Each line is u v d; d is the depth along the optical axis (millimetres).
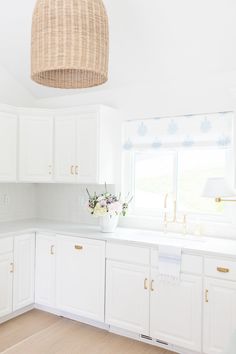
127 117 3662
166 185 3582
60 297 3365
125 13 2766
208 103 3205
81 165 3570
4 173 3525
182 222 3252
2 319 3264
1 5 2988
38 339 2949
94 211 3285
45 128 3768
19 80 4047
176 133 3371
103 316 3086
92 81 1974
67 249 3320
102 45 1736
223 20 2629
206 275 2574
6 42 3469
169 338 2738
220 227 3156
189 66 3164
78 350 2779
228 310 2490
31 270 3521
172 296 2721
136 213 3697
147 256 2840
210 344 2564
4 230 3318
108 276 3055
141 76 3453
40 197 4320
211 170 3330
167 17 2719
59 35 1628
